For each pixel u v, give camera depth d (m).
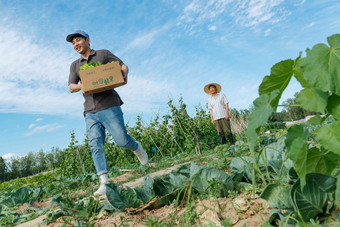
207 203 1.51
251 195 1.45
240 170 1.86
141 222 1.51
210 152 6.66
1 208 3.16
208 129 9.92
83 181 4.93
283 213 1.00
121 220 1.53
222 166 2.86
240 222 1.17
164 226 1.31
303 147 0.77
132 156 8.97
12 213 2.86
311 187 0.92
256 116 0.81
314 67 0.74
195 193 1.75
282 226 0.91
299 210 0.92
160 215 1.56
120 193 1.80
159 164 5.88
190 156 7.12
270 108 0.75
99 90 3.14
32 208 3.03
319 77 0.72
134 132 9.30
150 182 1.91
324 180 0.91
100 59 3.37
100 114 3.18
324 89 0.71
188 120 9.17
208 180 1.69
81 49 3.38
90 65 3.24
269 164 1.67
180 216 1.41
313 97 0.79
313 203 0.92
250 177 1.73
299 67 0.84
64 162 8.77
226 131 7.00
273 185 1.05
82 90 3.12
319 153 0.88
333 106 0.79
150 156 9.12
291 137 0.80
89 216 1.79
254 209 1.26
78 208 1.68
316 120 0.83
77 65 3.45
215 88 7.15
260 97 0.84
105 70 3.10
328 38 0.76
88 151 8.94
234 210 1.31
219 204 1.40
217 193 1.57
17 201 3.43
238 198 1.46
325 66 0.72
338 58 0.71
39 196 3.81
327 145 0.78
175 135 9.06
